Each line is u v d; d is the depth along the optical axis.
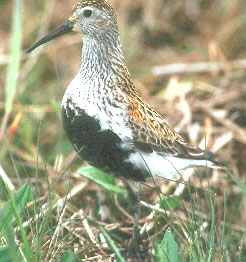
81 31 9.16
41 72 13.80
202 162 9.56
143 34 15.33
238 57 14.74
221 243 8.02
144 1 15.75
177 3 15.85
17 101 12.72
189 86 13.56
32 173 11.33
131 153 8.88
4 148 11.41
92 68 8.97
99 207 10.33
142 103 9.28
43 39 9.41
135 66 14.49
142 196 10.77
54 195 9.52
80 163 11.58
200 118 12.87
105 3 9.00
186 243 7.84
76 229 9.42
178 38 15.41
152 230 9.91
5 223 7.75
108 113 8.75
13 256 6.92
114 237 9.73
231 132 12.35
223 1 15.51
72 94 8.90
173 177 9.50
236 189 11.16
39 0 15.23
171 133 9.47
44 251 7.86
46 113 12.77
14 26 9.55
